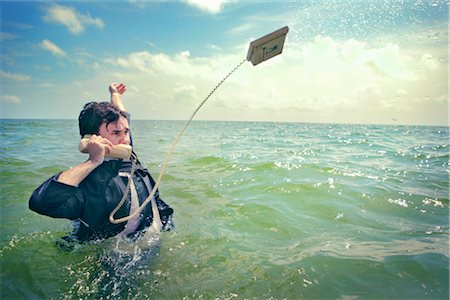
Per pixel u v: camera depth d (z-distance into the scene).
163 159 6.84
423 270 1.97
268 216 3.08
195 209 3.32
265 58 2.30
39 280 1.89
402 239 2.50
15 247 2.35
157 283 1.85
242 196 3.82
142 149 9.04
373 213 3.19
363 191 3.98
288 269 2.02
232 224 2.87
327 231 2.71
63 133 17.61
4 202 3.58
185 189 4.18
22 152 7.88
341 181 4.54
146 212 2.20
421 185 4.32
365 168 5.69
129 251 2.09
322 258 2.16
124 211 2.05
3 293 1.76
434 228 2.75
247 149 9.07
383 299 1.68
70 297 1.73
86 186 1.95
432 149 9.50
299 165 5.85
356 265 2.05
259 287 1.81
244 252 2.28
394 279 1.88
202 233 2.64
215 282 1.87
